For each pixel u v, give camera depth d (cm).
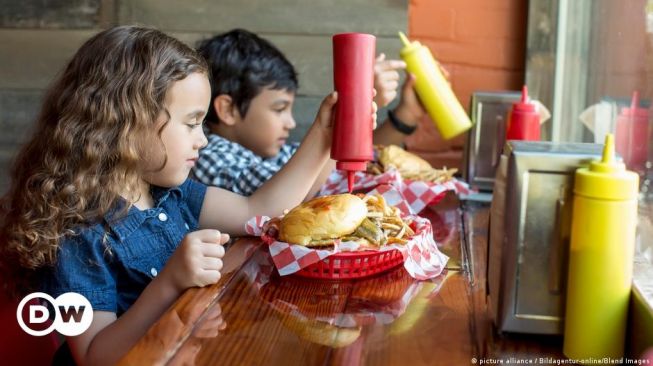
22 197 108
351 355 69
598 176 65
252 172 155
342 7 205
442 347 72
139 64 110
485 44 206
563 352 70
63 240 101
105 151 107
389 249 94
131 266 108
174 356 68
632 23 112
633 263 74
